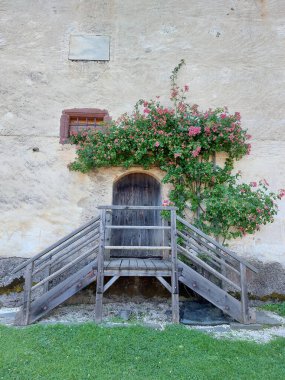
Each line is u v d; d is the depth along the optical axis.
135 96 5.84
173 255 3.91
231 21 6.34
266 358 2.93
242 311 3.94
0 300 4.80
